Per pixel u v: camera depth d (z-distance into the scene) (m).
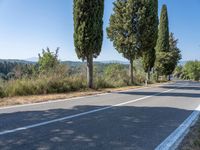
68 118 9.89
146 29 34.16
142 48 34.78
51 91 19.17
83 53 23.12
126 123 9.38
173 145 6.96
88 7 22.94
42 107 12.46
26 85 17.58
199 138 7.66
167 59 64.88
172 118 10.59
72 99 16.19
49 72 21.56
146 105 14.09
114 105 13.75
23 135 7.40
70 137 7.36
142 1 33.94
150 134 8.00
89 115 10.65
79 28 22.97
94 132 7.98
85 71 25.28
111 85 28.09
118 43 34.53
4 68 21.97
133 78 37.16
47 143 6.76
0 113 10.67
